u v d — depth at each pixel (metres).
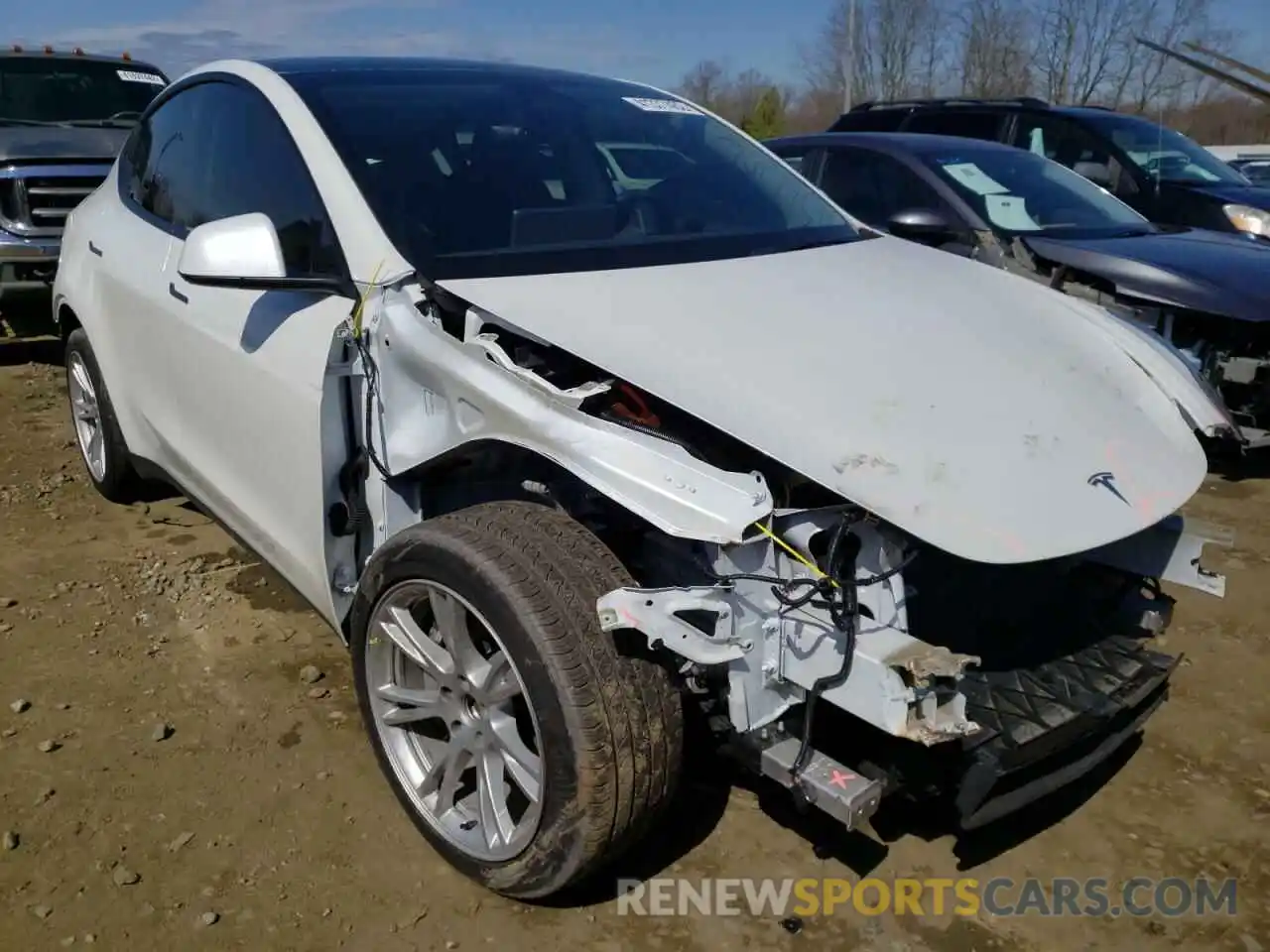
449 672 2.52
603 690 2.18
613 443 2.21
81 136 7.93
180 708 3.23
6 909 2.45
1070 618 2.65
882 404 2.36
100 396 4.37
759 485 2.13
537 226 2.96
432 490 2.81
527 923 2.46
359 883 2.57
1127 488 2.39
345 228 2.84
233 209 3.36
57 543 4.36
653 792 2.28
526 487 2.59
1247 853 2.76
